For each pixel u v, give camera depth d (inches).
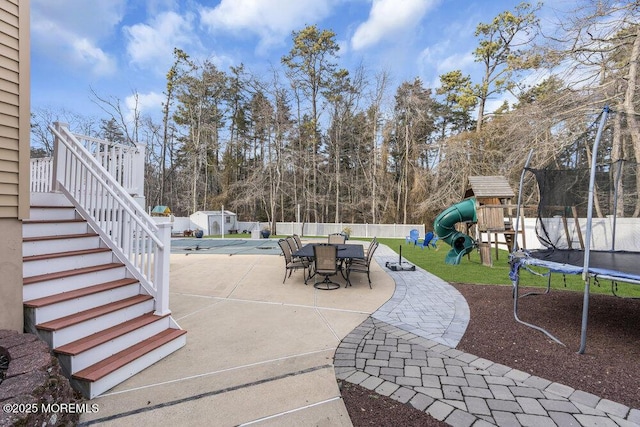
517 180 525.0
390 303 185.8
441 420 77.7
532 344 125.3
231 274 274.2
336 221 891.4
